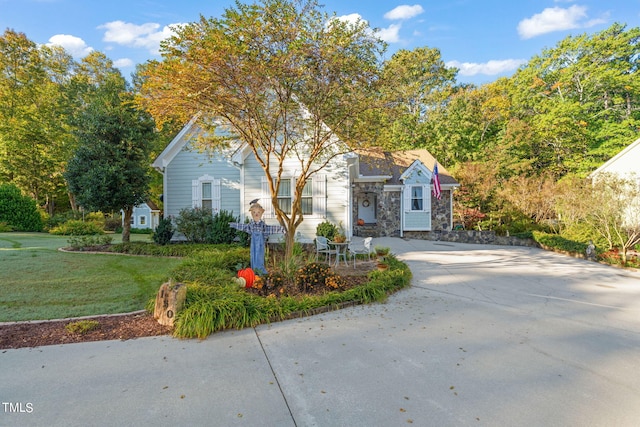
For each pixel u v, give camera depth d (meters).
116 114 11.96
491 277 8.70
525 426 2.61
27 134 24.48
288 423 2.64
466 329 4.89
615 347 4.28
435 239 17.67
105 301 5.92
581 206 12.91
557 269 10.01
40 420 2.64
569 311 5.87
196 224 12.05
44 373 3.44
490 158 24.09
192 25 6.45
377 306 6.07
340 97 7.33
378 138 8.30
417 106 25.92
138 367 3.60
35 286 6.71
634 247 11.98
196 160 13.09
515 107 27.59
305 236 12.07
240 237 11.80
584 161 23.41
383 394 3.08
